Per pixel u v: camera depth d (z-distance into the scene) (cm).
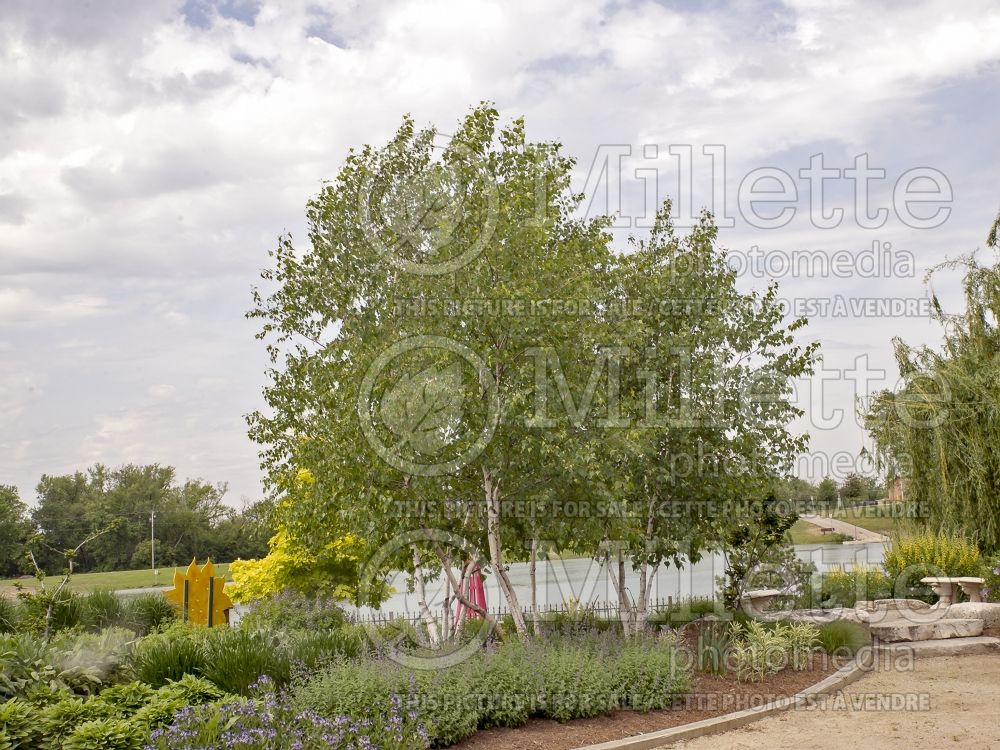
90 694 795
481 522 1267
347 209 1314
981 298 1927
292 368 1344
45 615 1223
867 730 936
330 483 1197
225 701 809
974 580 1700
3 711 706
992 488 1820
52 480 8756
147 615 1543
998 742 873
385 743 754
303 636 1119
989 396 1812
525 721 928
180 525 8788
